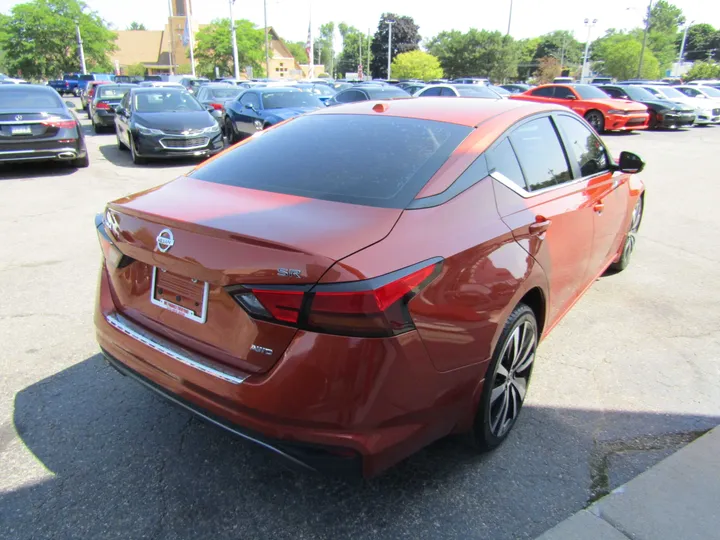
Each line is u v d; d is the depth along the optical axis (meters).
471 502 2.48
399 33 93.12
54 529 2.31
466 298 2.28
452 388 2.30
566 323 4.27
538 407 3.20
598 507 2.43
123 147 13.61
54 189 8.83
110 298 2.72
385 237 2.12
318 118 3.36
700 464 2.69
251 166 2.88
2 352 3.70
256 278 2.01
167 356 2.33
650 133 18.80
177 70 76.31
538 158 3.20
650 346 3.94
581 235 3.49
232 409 2.14
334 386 1.96
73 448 2.80
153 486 2.56
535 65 80.50
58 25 60.84
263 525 2.35
